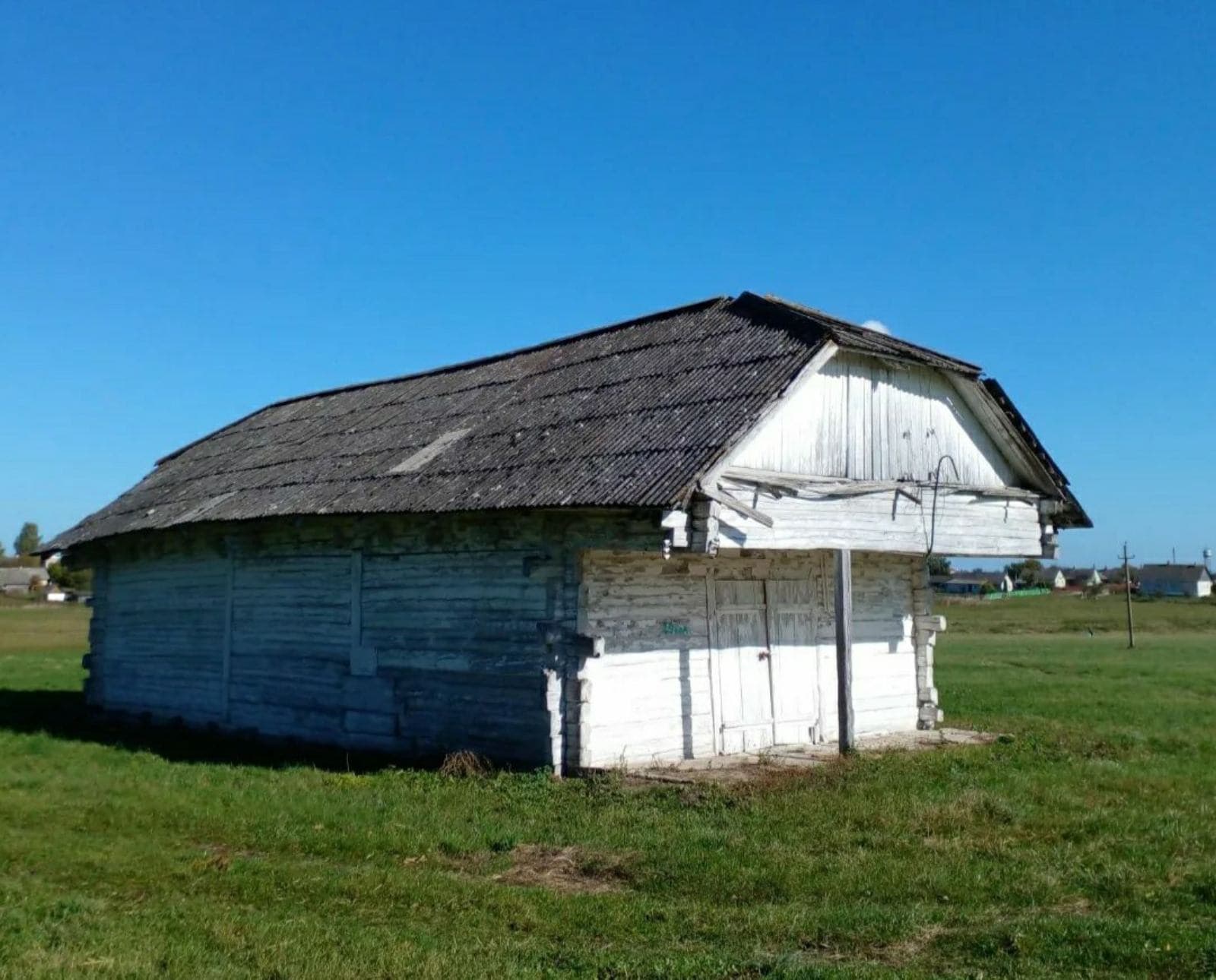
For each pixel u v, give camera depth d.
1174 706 23.67
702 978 6.75
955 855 9.66
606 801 12.15
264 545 18.75
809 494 14.41
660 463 13.06
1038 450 18.22
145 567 21.78
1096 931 7.49
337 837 10.55
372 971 6.88
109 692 22.38
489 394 18.94
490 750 14.67
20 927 7.77
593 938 7.67
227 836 10.77
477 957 7.14
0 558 140.88
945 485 16.94
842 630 14.99
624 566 14.59
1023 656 42.88
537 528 14.40
